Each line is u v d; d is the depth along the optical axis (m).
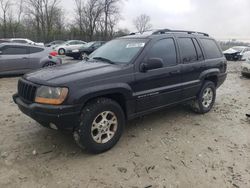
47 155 3.59
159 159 3.57
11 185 2.92
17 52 9.59
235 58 23.38
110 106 3.61
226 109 6.04
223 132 4.59
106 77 3.59
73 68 3.86
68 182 3.01
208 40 5.68
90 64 4.12
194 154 3.73
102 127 3.61
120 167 3.34
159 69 4.25
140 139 4.19
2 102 6.18
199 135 4.42
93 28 51.41
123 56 4.19
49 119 3.25
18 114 5.25
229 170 3.34
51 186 2.93
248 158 3.66
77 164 3.39
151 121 5.02
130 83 3.84
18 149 3.73
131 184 3.00
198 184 3.03
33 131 4.38
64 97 3.22
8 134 4.24
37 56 10.03
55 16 52.44
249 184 3.06
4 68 9.30
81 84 3.35
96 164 3.40
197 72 5.07
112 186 2.96
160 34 4.54
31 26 50.47
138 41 4.37
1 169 3.22
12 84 8.49
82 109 3.41
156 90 4.24
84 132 3.40
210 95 5.61
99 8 50.59
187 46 4.94
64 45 22.94
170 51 4.55
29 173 3.16
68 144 3.92
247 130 4.71
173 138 4.26
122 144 3.99
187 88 4.87
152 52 4.22
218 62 5.70
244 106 6.39
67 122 3.29
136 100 3.97
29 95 3.50
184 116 5.38
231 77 11.86
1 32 38.12
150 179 3.11
